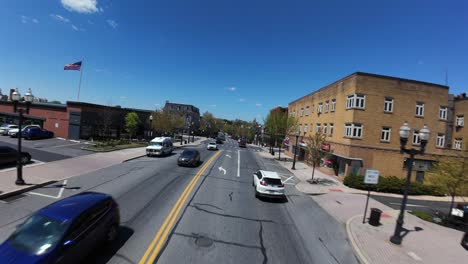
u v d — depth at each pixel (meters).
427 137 9.84
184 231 9.65
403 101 24.53
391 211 15.27
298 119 40.69
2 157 17.12
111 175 18.03
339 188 20.84
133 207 11.80
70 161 21.56
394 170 24.20
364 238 10.59
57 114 39.94
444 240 11.27
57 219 6.54
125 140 40.81
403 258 9.14
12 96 13.24
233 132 122.81
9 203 11.20
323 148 28.78
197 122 111.31
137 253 7.77
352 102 24.17
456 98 31.16
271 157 42.84
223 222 11.01
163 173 20.19
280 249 9.04
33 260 5.59
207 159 31.89
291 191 18.70
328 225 11.97
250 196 15.94
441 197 21.11
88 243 6.94
